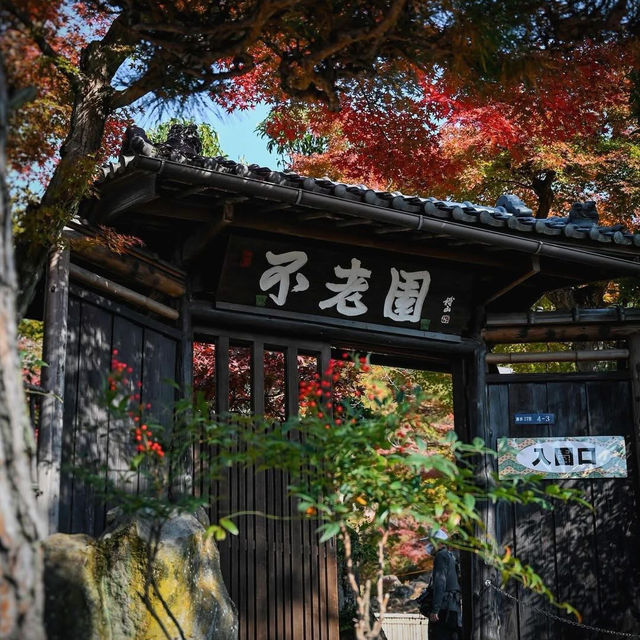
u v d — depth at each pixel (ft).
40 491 17.57
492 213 23.98
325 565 24.88
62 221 17.80
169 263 23.58
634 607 27.30
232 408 35.45
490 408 28.14
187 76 17.79
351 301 25.86
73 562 15.53
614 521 27.81
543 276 28.78
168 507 15.17
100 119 18.58
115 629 16.76
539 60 16.96
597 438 28.22
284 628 23.71
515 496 14.32
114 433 20.72
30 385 17.89
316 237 23.50
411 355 28.73
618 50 21.20
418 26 16.39
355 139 31.63
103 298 20.92
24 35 13.26
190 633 18.20
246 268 23.91
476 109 35.91
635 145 44.37
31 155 15.87
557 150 41.29
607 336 28.94
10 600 8.38
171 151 19.56
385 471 13.99
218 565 21.25
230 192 21.15
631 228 45.27
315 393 14.48
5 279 8.98
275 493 24.34
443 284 26.94
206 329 24.38
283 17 16.84
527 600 27.09
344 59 17.11
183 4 17.19
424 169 32.91
